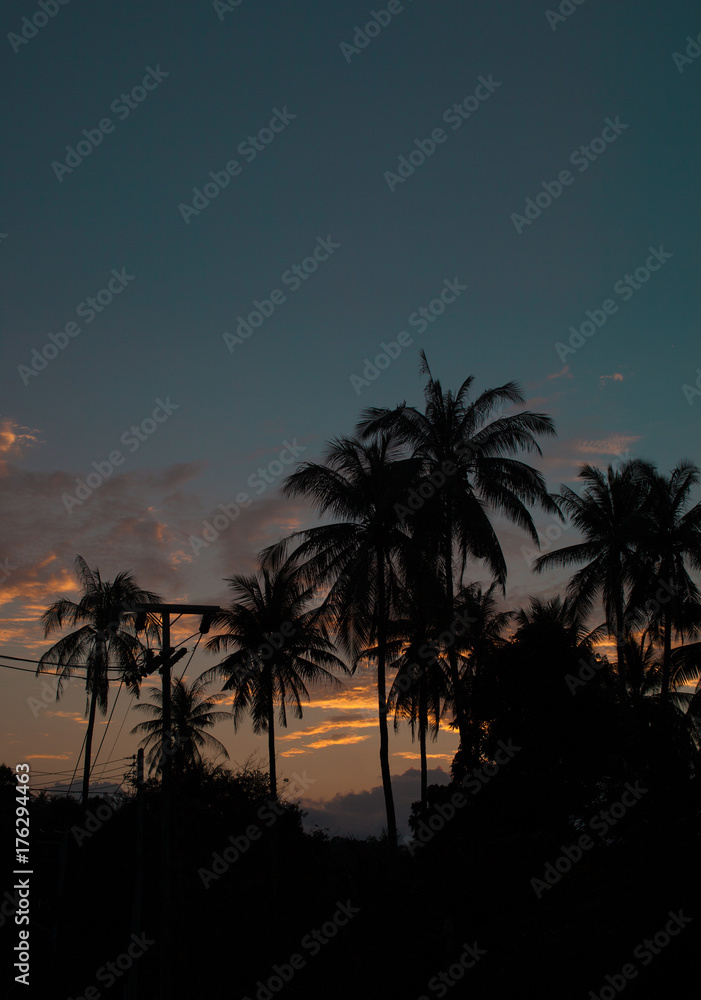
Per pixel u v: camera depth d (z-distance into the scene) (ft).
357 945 78.64
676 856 57.21
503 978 60.18
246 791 163.22
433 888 74.95
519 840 73.46
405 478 100.32
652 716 81.61
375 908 81.87
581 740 82.23
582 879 64.39
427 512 101.96
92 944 120.98
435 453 107.96
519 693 88.22
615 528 119.34
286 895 127.13
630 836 63.87
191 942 101.81
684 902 54.44
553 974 57.26
